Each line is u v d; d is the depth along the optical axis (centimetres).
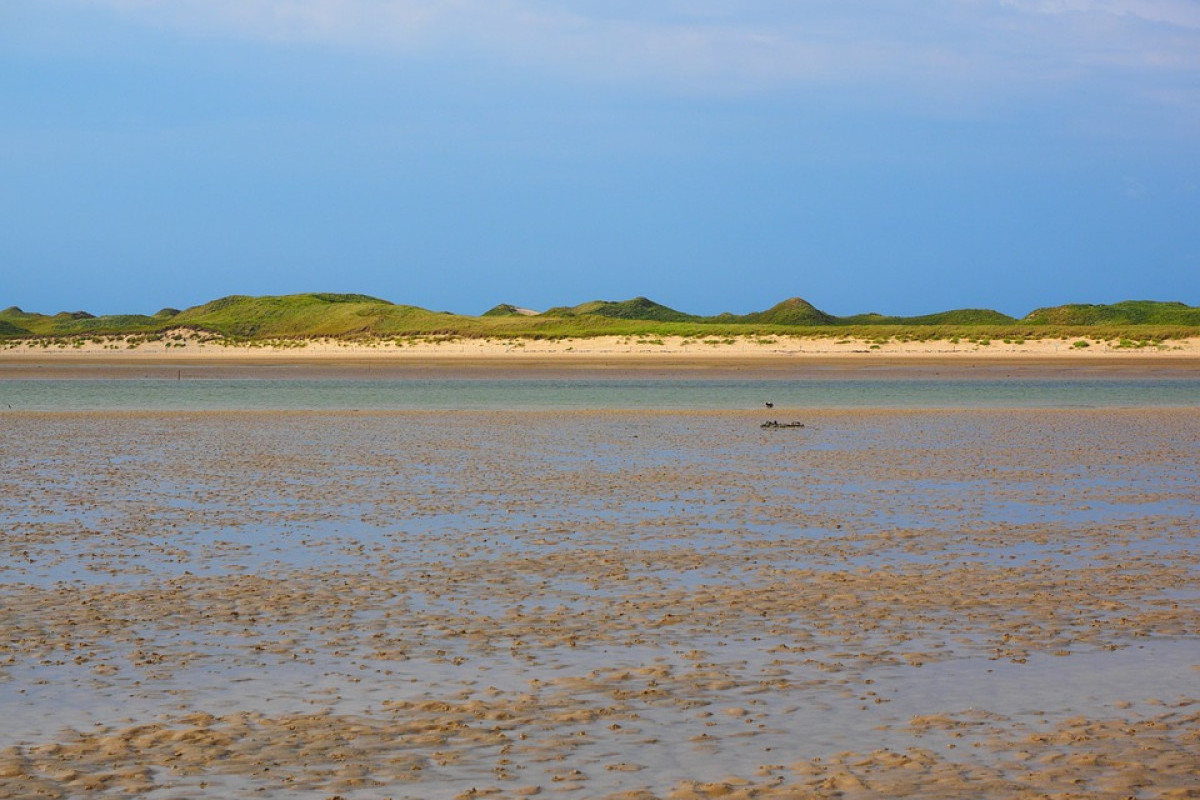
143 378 11850
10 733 1388
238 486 3672
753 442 5159
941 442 5119
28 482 3762
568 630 1867
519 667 1659
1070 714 1448
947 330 16038
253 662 1683
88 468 4147
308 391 9662
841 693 1537
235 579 2264
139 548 2595
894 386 10181
